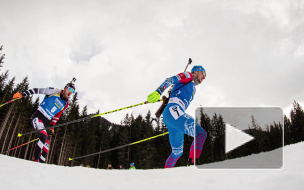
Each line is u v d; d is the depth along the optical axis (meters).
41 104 4.24
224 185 1.09
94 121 52.16
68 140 36.72
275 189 0.89
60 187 1.16
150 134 40.78
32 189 1.08
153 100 2.87
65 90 4.38
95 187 1.22
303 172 0.98
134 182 1.35
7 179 1.15
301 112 33.28
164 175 1.49
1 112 26.25
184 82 3.05
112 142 49.53
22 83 36.09
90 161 42.38
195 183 1.19
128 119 51.75
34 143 33.75
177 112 2.77
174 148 2.98
